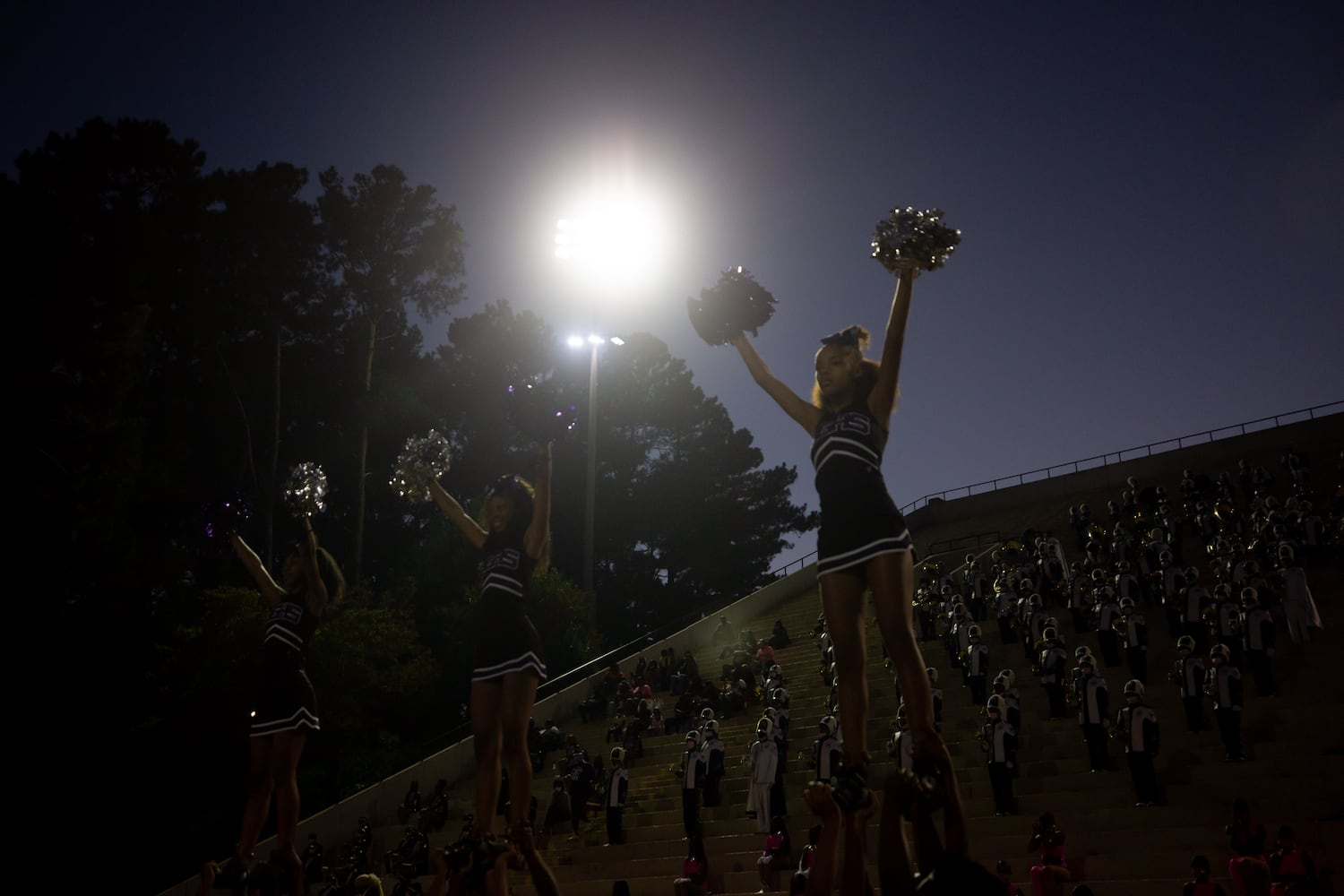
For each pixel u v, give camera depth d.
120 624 35.12
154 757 32.38
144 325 39.28
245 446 45.28
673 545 62.91
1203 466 44.56
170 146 43.53
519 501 6.12
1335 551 27.19
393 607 38.34
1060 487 47.81
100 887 30.45
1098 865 17.16
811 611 40.25
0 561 33.62
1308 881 14.58
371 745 33.56
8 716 31.88
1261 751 19.20
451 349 59.59
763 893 18.69
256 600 31.31
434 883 5.22
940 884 2.73
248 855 7.27
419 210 48.91
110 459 36.69
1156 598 27.73
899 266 4.37
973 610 31.19
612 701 33.34
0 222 38.53
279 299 46.31
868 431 4.47
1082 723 20.12
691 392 65.38
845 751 4.04
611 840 23.12
